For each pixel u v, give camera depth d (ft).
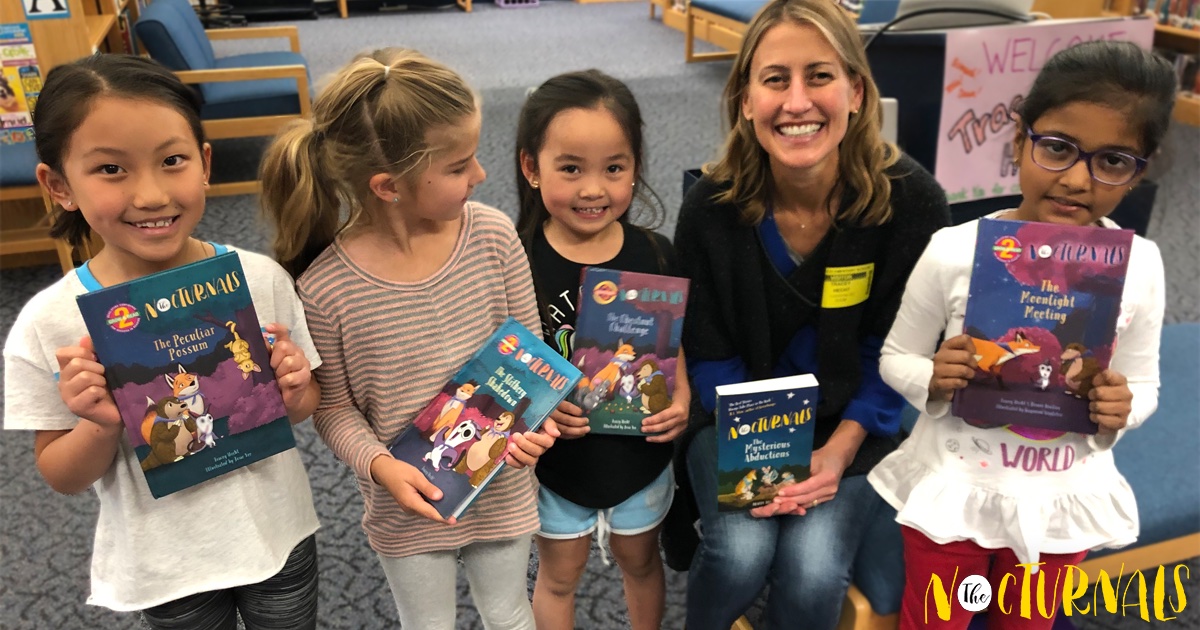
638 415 4.48
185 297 3.36
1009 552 4.35
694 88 18.37
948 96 7.61
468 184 3.80
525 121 4.44
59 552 6.32
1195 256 10.62
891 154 4.89
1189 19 15.16
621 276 4.30
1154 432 5.76
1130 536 4.17
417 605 4.38
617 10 27.84
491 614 4.59
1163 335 6.98
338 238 3.95
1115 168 3.87
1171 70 3.83
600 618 5.75
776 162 4.68
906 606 4.53
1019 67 7.67
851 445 4.91
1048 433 4.11
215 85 13.21
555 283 4.55
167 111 3.28
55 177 3.39
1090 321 3.84
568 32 24.32
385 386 4.01
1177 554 5.26
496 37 23.66
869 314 5.10
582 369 4.40
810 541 4.54
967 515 4.18
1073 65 3.87
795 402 4.34
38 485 7.04
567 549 4.78
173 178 3.35
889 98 7.90
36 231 10.54
